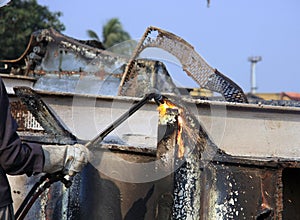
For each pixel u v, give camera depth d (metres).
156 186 3.85
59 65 8.80
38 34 9.01
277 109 4.98
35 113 4.11
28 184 4.30
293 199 3.88
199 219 3.61
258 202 3.54
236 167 3.61
